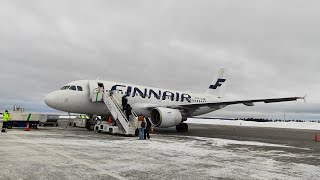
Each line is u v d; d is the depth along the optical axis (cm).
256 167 838
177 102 2734
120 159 889
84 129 2420
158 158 938
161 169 756
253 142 1722
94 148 1135
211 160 941
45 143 1230
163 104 2591
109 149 1124
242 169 799
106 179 623
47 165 746
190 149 1218
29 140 1328
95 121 2330
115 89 2245
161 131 2562
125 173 692
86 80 2252
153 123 2208
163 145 1330
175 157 973
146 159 909
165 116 2100
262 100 2164
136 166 784
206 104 2266
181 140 1652
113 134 1889
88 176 644
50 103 2052
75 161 820
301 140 2073
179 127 2664
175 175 691
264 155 1123
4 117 1850
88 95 2186
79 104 2142
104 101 2066
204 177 683
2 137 1447
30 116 2316
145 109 2330
